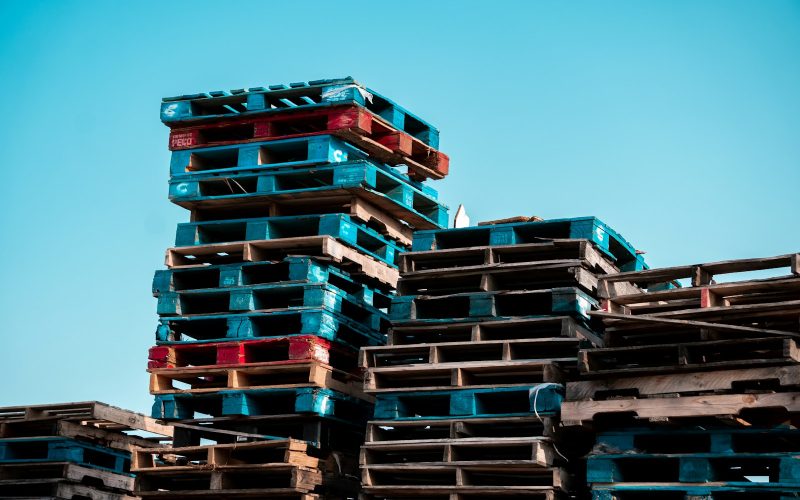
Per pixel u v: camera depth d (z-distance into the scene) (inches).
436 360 469.4
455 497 443.8
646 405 413.7
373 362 483.2
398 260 498.3
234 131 552.1
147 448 502.6
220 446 487.5
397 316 487.2
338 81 516.1
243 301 505.7
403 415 473.7
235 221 527.5
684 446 434.0
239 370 499.2
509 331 483.2
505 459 465.7
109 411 542.9
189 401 512.1
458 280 491.2
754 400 395.5
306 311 493.0
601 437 424.8
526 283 487.8
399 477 478.9
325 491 491.8
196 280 537.3
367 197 517.3
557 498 433.1
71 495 534.6
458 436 454.0
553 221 482.0
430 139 558.6
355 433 518.6
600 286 447.5
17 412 557.9
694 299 433.4
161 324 520.7
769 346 410.6
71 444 538.9
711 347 411.2
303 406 482.9
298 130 537.0
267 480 503.5
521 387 450.6
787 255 415.5
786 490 387.9
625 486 415.8
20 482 534.9
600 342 470.9
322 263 504.1
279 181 522.0
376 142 526.0
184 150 541.3
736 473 438.9
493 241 488.1
